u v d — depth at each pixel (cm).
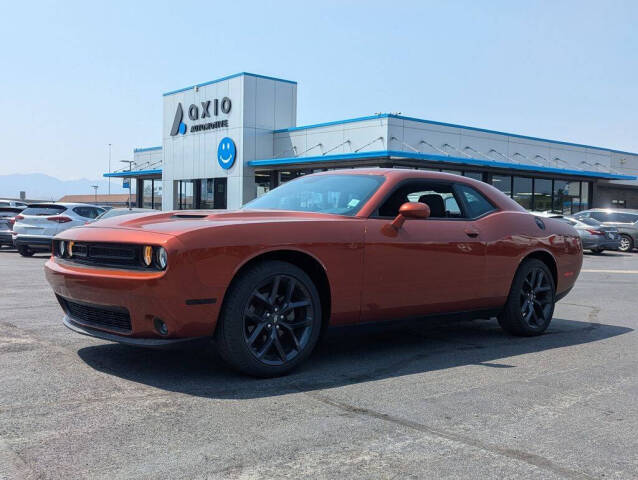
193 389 373
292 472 259
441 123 2512
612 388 402
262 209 486
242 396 362
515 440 304
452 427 320
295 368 430
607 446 299
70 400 347
